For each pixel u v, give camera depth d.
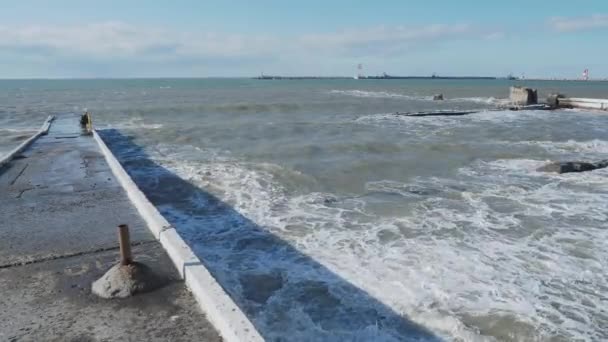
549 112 37.44
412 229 8.86
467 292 6.25
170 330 3.75
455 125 28.27
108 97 66.19
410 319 5.61
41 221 6.79
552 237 8.44
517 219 9.50
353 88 107.81
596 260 7.39
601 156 17.41
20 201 8.02
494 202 10.80
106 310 4.09
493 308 5.82
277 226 9.11
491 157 17.11
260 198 11.26
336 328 5.47
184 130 25.80
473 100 55.00
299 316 5.73
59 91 92.50
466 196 11.33
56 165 11.87
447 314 5.68
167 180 13.38
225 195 11.59
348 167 14.97
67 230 6.34
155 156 17.78
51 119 27.33
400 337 5.27
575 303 5.98
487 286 6.43
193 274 4.47
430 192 11.82
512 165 15.55
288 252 7.77
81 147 15.41
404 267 7.07
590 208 10.30
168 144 21.02
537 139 22.02
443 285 6.45
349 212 10.02
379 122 30.06
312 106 44.16
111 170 11.09
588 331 5.35
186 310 4.09
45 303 4.22
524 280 6.63
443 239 8.30
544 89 98.12
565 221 9.38
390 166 15.25
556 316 5.66
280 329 5.45
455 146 19.34
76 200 8.05
